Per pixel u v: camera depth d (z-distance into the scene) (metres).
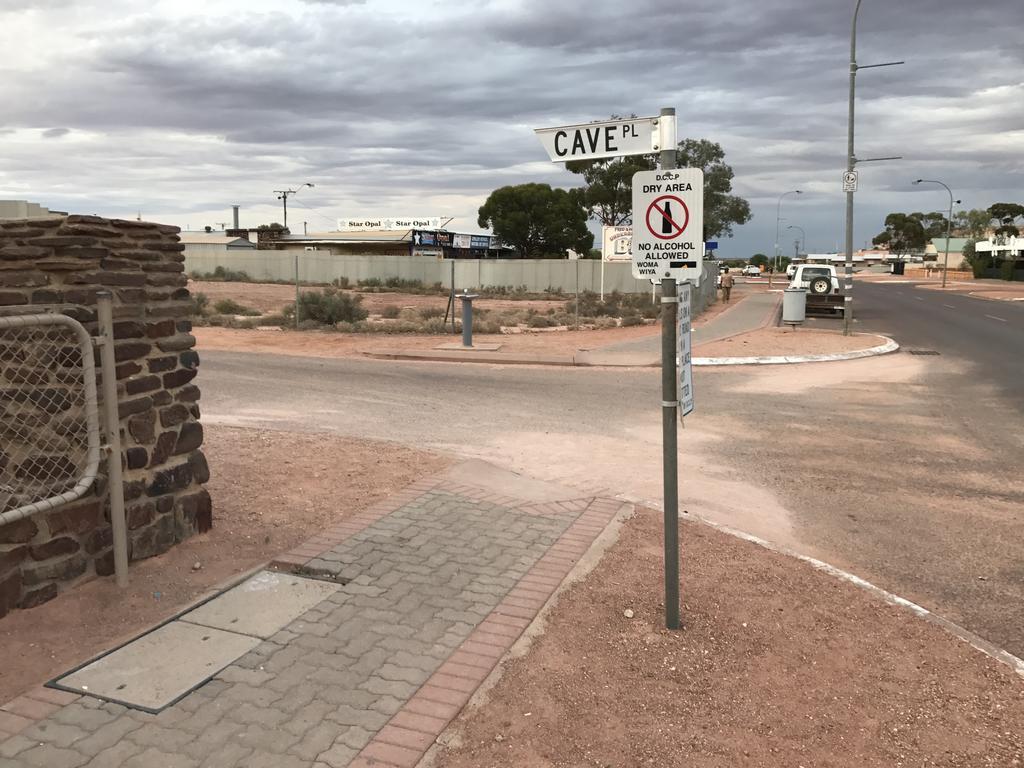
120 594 4.64
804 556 5.71
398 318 27.84
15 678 3.77
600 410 11.47
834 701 3.76
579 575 5.10
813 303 31.56
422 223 84.75
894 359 18.36
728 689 3.83
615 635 4.31
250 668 3.88
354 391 12.58
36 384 4.61
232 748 3.25
